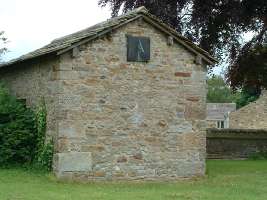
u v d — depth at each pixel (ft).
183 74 62.90
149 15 60.44
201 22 86.79
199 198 49.03
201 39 88.02
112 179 59.00
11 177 56.59
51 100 59.21
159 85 61.62
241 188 56.18
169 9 85.56
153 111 61.26
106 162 58.85
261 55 90.38
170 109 62.13
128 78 60.13
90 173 58.03
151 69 61.31
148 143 60.90
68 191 50.57
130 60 60.23
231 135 92.63
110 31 59.00
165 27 61.41
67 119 57.36
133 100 60.34
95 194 49.19
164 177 61.46
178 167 62.18
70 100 57.57
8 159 62.34
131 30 60.29
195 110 63.36
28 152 62.49
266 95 140.56
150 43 61.26
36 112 62.44
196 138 63.31
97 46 58.75
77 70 57.88
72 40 57.62
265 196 51.34
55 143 57.77
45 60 60.85
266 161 87.61
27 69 66.03
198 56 63.41
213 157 91.91
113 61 59.47
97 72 58.75
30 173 59.26
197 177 63.00
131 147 60.08
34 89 63.72
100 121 58.75
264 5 85.92
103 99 58.95
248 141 93.61
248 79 93.66
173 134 62.18
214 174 66.95
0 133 61.62
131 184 58.08
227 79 95.09
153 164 61.05
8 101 64.75
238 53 91.15
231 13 85.20
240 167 75.36
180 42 62.44
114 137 59.31
